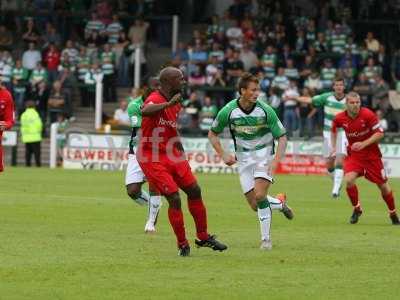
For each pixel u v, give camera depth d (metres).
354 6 99.94
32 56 94.56
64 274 27.55
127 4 102.12
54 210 45.06
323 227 40.09
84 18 101.19
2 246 32.59
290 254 31.69
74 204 48.25
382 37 99.50
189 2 104.81
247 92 32.69
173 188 30.61
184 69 92.31
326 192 59.84
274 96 86.00
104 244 33.56
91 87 92.38
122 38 96.12
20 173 72.75
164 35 101.94
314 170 80.19
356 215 41.91
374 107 87.94
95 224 39.78
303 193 58.81
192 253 31.64
